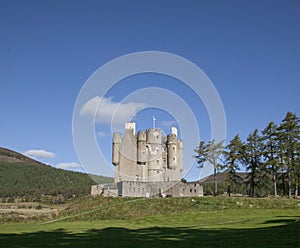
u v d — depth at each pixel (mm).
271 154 73125
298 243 22469
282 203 58125
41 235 31594
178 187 72000
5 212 57750
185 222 43594
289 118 72438
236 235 28375
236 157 76188
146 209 55438
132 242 26047
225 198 61688
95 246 23875
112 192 70375
